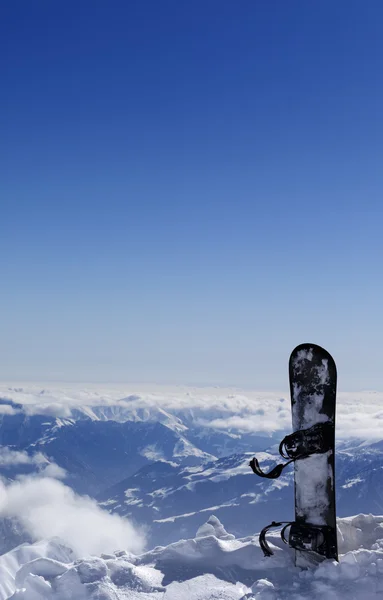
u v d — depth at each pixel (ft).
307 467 15.15
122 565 14.96
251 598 13.78
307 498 15.07
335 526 14.82
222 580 14.71
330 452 15.03
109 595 13.73
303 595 13.67
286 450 15.23
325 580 14.16
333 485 14.87
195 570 15.21
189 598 13.84
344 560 14.40
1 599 14.65
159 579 14.74
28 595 14.02
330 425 15.14
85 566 14.52
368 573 14.19
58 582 14.12
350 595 13.56
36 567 15.10
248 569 15.26
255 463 15.07
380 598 13.47
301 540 14.82
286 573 14.98
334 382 15.25
